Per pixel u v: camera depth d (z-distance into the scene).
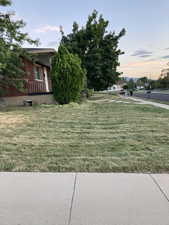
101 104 17.53
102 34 25.12
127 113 11.65
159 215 2.65
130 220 2.57
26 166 4.20
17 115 10.83
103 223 2.53
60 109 13.30
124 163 4.29
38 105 15.66
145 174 3.82
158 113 11.72
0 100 16.25
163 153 4.88
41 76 20.23
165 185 3.40
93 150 5.15
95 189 3.30
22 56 15.66
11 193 3.23
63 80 15.26
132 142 5.80
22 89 15.20
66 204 2.92
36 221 2.58
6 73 14.23
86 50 25.03
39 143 5.77
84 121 9.09
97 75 24.34
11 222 2.57
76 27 25.97
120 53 25.81
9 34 13.27
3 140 6.07
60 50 15.31
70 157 4.68
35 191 3.27
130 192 3.20
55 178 3.70
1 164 4.29
